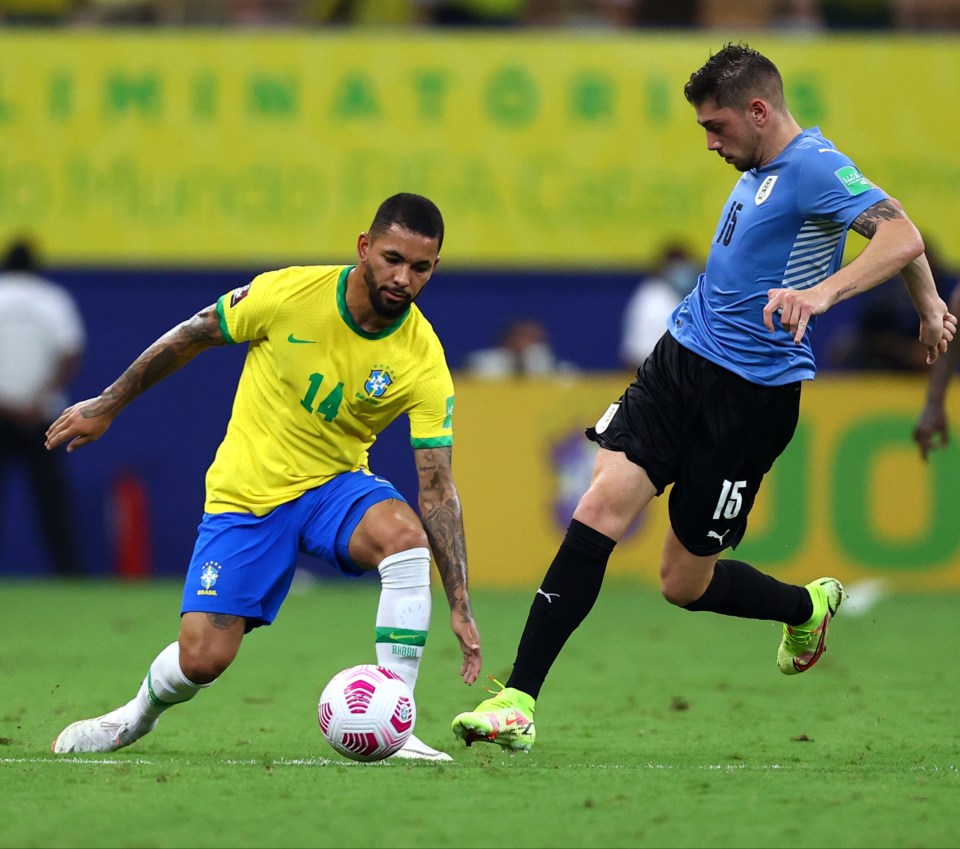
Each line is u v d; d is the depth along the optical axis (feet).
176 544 169.99
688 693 91.61
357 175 171.63
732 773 61.21
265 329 64.69
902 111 173.06
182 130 170.50
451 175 172.24
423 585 64.39
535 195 172.55
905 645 117.80
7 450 163.43
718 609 75.00
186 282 177.68
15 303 160.86
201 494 170.09
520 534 158.20
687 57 172.55
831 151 66.59
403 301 62.34
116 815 51.78
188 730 75.36
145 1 183.62
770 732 76.18
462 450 157.99
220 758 65.46
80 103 169.99
